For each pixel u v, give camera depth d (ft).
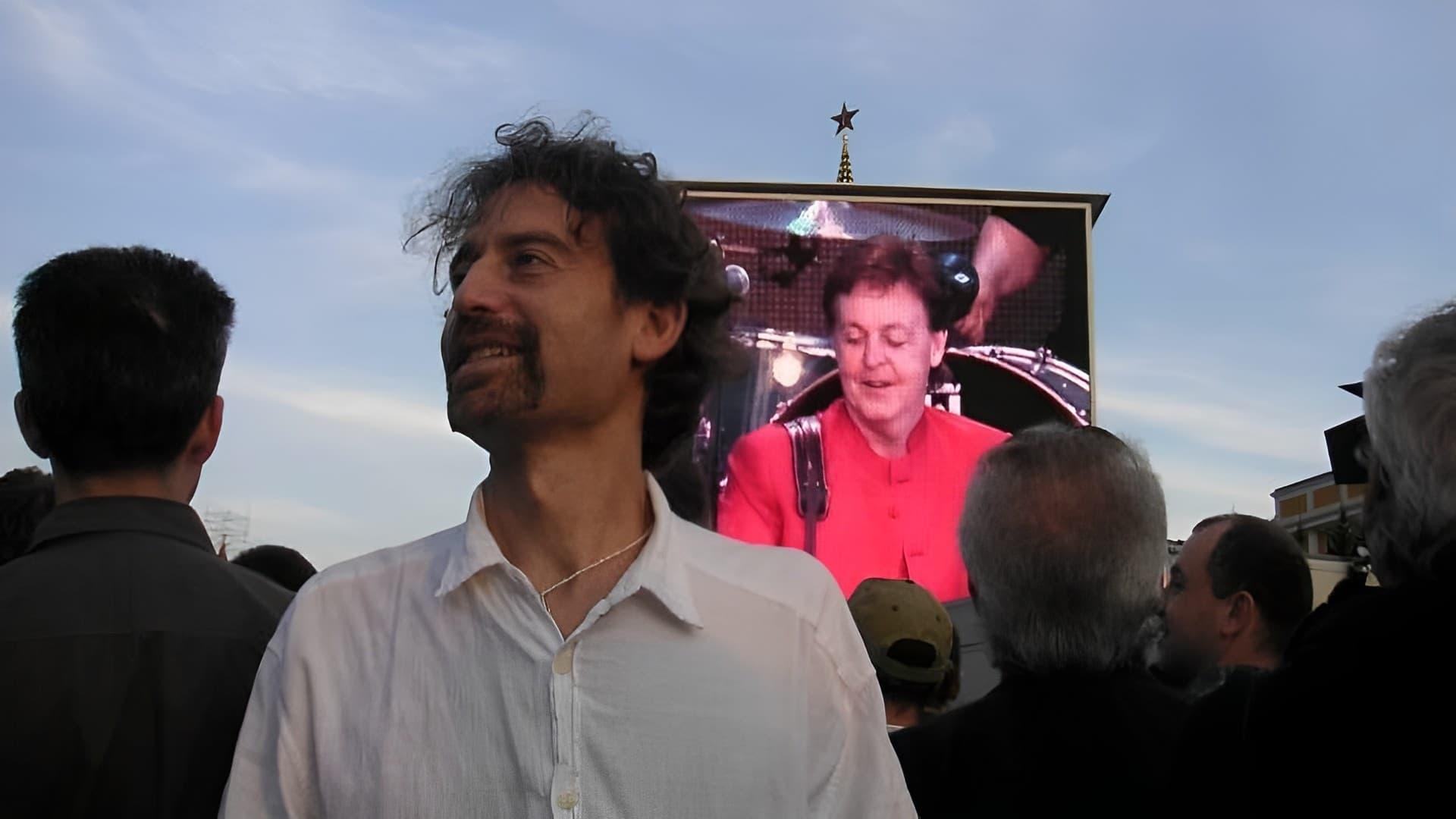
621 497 5.20
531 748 4.58
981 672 29.73
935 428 35.88
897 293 36.55
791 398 36.09
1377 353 6.28
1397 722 5.57
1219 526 9.96
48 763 5.69
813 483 35.42
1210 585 9.70
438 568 5.02
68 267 6.35
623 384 5.22
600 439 5.15
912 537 35.17
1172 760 6.58
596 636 4.78
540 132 5.49
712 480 35.42
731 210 37.01
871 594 8.60
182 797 5.85
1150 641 7.52
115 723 5.84
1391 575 6.17
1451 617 5.57
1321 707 5.82
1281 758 5.96
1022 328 36.65
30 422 6.52
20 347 6.36
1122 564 6.95
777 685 4.93
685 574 5.02
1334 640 5.97
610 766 4.58
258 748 4.95
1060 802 6.66
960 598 34.60
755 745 4.73
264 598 6.70
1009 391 36.24
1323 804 5.75
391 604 5.00
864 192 37.14
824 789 5.14
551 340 4.96
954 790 6.98
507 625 4.78
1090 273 36.83
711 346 5.77
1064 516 6.96
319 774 4.77
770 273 36.68
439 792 4.58
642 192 5.39
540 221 5.13
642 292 5.27
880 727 5.36
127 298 6.25
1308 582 9.70
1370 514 6.38
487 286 5.04
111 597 6.10
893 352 36.27
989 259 36.94
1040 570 6.93
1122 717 6.82
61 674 5.82
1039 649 6.95
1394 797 5.53
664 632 4.83
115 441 6.37
